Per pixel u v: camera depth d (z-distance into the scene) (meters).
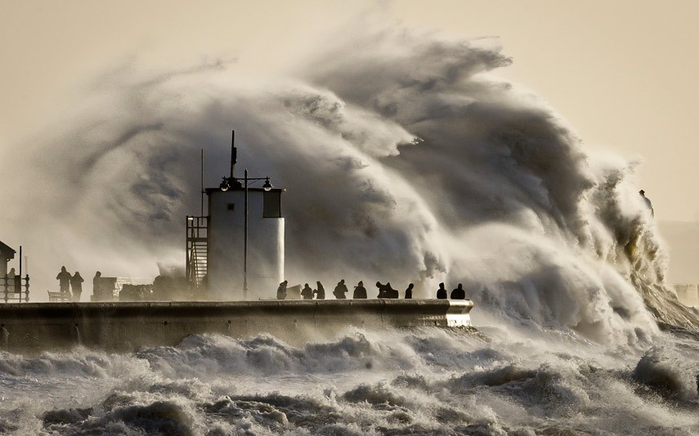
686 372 85.50
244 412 74.88
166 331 103.00
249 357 103.25
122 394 76.94
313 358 106.19
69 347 98.12
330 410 76.88
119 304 100.62
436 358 113.25
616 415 78.56
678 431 74.94
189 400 77.50
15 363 93.50
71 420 73.31
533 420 77.69
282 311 109.94
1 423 71.50
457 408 79.38
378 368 107.69
